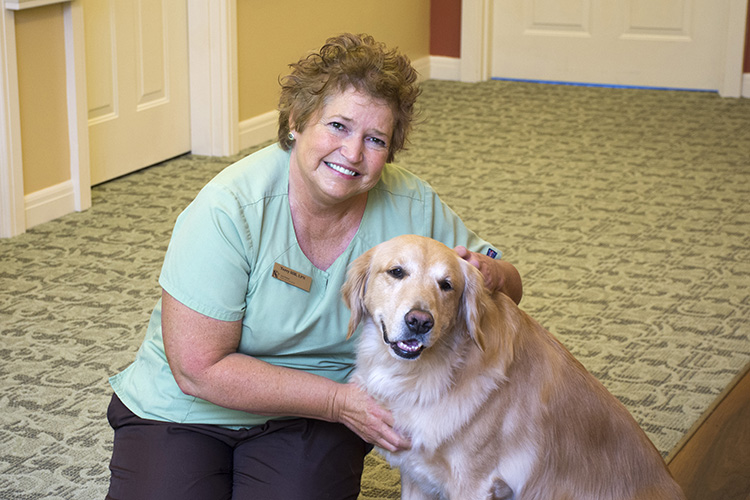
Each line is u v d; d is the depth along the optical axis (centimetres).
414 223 205
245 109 562
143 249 402
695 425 246
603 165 544
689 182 511
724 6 688
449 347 181
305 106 178
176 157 539
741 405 253
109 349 312
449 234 213
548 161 553
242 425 196
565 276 385
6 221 407
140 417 195
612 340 326
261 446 193
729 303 358
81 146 439
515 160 555
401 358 170
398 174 207
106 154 482
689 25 705
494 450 184
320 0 612
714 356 314
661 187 503
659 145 582
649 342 324
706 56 707
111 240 411
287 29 586
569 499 190
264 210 185
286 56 591
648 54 724
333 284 192
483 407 181
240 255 182
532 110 675
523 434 185
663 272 389
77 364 301
